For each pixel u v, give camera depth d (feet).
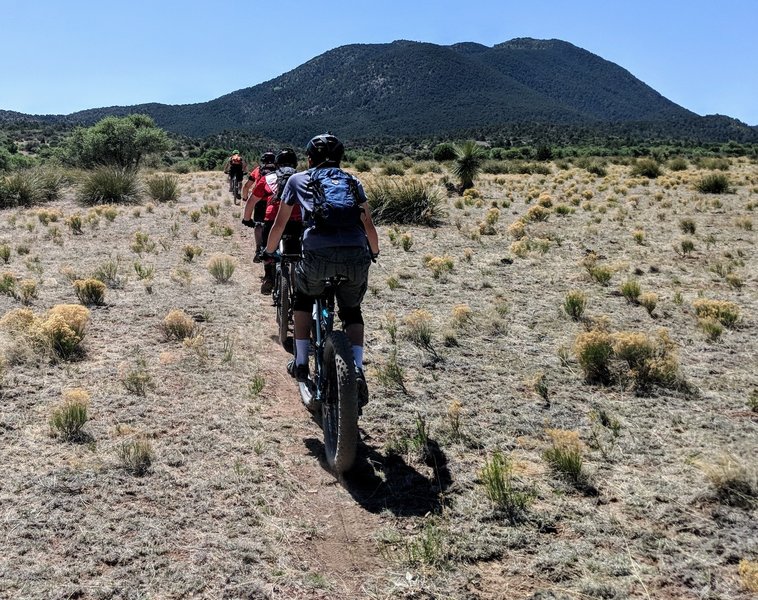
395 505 11.84
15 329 19.34
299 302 14.97
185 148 412.16
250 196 21.45
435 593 9.50
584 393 16.99
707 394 16.85
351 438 12.09
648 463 13.26
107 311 23.45
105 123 132.46
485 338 21.52
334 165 13.76
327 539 10.82
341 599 9.37
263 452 13.64
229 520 11.09
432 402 16.42
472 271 31.89
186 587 9.35
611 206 59.77
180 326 20.74
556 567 10.02
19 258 33.35
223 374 17.97
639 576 9.77
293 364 15.21
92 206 61.26
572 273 31.53
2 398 15.48
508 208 59.67
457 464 13.29
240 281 29.89
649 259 35.14
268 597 9.30
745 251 37.40
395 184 53.62
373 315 24.13
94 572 9.53
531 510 11.51
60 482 11.87
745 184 79.82
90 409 15.17
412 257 35.55
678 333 21.98
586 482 12.50
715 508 11.52
